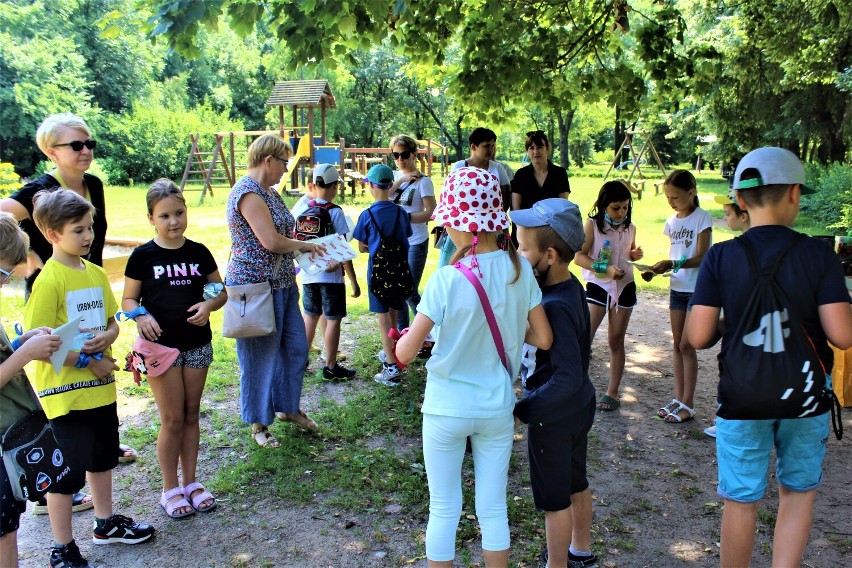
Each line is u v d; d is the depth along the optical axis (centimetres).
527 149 590
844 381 525
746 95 1794
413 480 409
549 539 296
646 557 340
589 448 465
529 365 311
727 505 279
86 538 356
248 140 3319
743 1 958
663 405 542
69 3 3356
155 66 3966
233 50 4662
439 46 684
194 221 1688
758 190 265
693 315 277
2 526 267
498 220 267
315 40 449
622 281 503
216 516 376
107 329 343
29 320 314
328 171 551
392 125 4434
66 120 378
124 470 429
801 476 271
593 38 739
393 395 549
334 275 563
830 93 1862
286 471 423
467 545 346
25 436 272
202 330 375
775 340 254
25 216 365
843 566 331
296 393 467
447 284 266
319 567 331
